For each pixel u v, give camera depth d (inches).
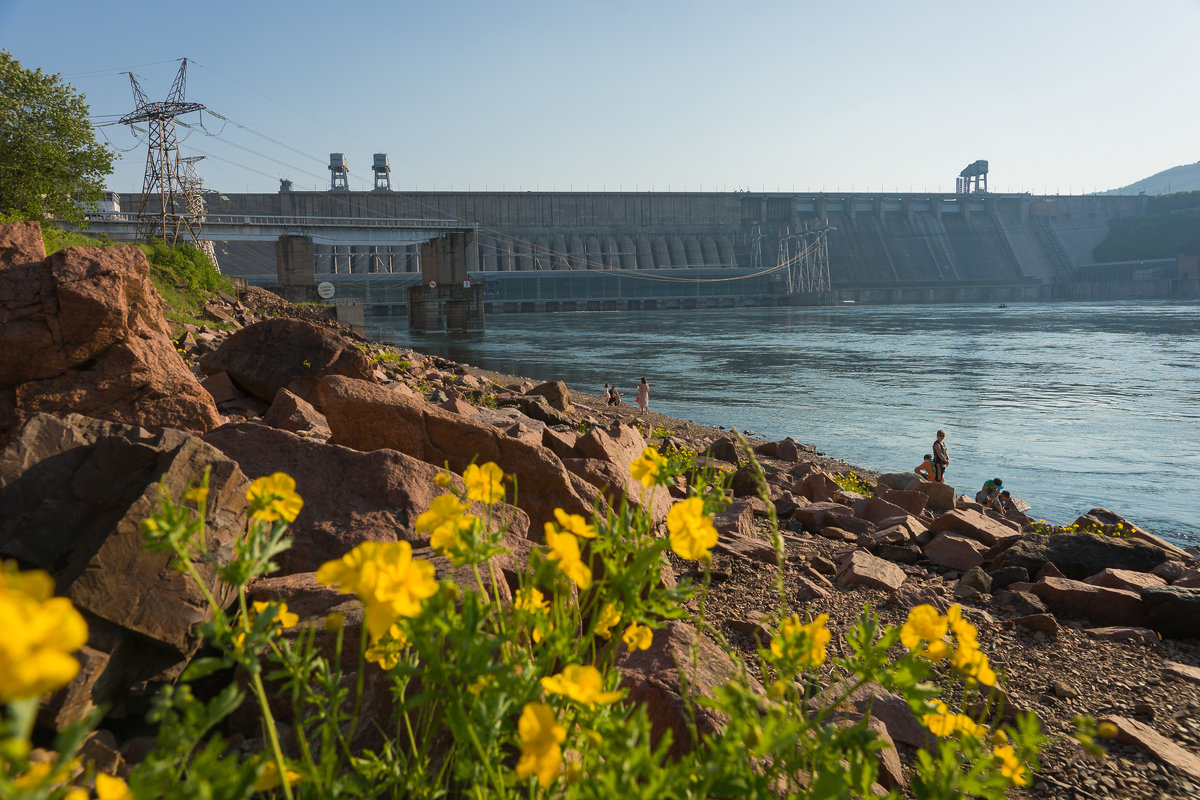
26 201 1517.0
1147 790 179.5
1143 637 278.2
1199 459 1085.1
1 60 1486.2
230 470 167.9
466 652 68.7
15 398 303.0
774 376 2183.8
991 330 4072.3
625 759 62.6
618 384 2005.4
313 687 130.1
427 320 4601.4
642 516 85.6
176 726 61.2
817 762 75.4
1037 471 1019.9
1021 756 71.6
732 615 255.8
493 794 73.8
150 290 359.6
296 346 507.5
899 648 228.2
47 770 43.6
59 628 27.4
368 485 223.9
